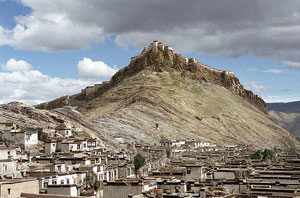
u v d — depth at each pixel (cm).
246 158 17850
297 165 12256
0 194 6216
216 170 10512
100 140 19162
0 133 13775
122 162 13262
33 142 14012
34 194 6400
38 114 18575
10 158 9456
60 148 13500
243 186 8212
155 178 8712
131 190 7238
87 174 9369
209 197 6881
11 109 18500
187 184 8212
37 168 9525
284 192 7412
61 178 8631
